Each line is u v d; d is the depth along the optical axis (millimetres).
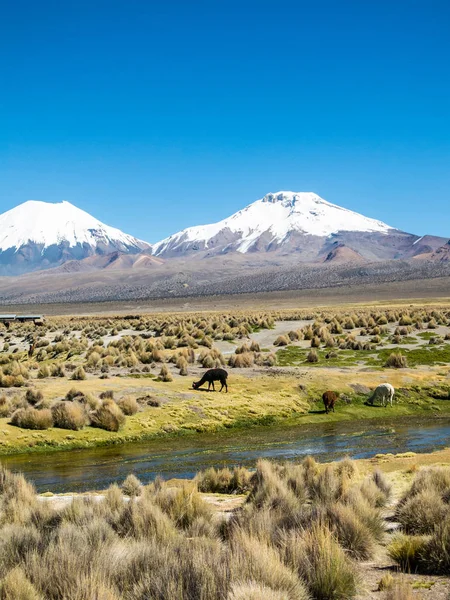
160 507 12234
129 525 10516
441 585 7531
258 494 13820
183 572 6754
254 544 7566
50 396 33906
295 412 35281
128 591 6734
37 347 65625
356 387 39844
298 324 78188
